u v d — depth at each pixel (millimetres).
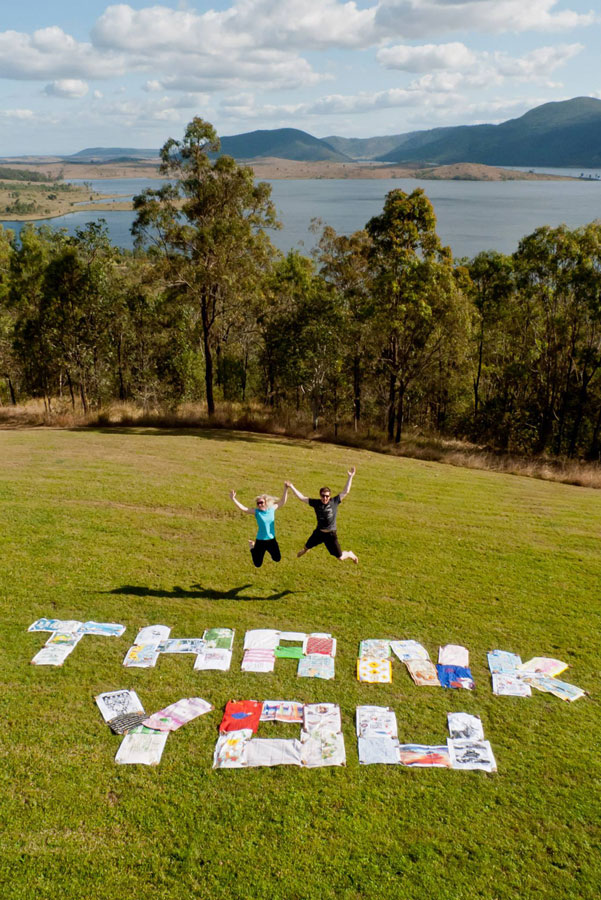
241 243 32062
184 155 32188
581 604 11555
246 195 32812
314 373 34406
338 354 34062
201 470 20750
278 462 23453
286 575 12125
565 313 37594
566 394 40375
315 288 36406
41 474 18672
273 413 38750
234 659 9180
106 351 44031
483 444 43000
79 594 10883
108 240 37094
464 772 7172
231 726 7703
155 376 49312
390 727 7820
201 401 47406
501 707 8359
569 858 6164
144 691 8359
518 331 42500
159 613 10422
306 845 6172
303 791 6816
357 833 6328
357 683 8742
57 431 29734
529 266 37688
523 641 10086
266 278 38500
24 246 44688
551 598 11758
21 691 8211
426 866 6004
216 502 16656
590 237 34875
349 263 36812
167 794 6703
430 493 20453
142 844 6121
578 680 9078
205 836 6234
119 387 50031
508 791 6934
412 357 35188
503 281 40125
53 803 6520
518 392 45719
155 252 32562
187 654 9219
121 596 10914
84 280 36812
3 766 6961
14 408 41969
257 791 6797
